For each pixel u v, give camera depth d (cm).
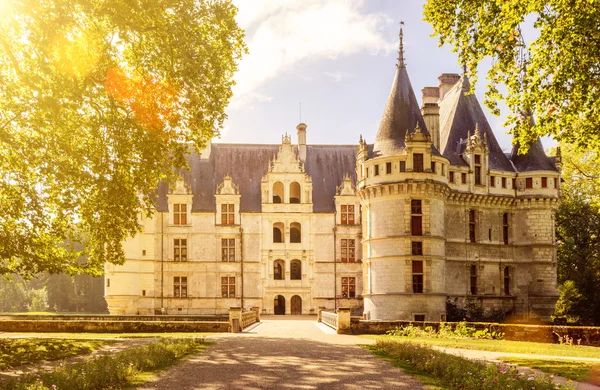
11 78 2680
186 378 1825
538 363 2328
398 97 5541
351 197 7112
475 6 2742
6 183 2730
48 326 3941
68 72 2511
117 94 2742
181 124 2938
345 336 3662
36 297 11625
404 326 3978
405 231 5175
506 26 2533
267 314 6900
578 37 2450
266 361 2238
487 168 6000
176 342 2720
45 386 1549
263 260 6975
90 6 2517
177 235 6925
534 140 2762
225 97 3041
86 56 2581
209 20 2945
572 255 6719
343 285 7019
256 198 7156
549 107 2639
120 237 2948
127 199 2853
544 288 5931
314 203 7169
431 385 1748
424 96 6862
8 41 2536
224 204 7025
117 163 2833
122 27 2644
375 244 5319
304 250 7019
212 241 6962
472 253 5856
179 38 2766
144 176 2942
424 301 5116
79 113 2858
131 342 3025
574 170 6700
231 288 6938
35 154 2695
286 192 7088
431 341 3425
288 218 7062
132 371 1891
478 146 5991
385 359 2352
